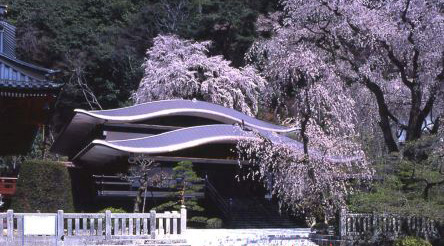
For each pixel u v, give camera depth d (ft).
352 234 68.28
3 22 76.54
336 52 83.66
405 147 68.85
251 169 96.12
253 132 83.10
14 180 107.55
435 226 71.15
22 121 63.00
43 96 58.44
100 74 196.54
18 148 82.07
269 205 107.65
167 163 99.81
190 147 95.30
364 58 82.43
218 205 102.83
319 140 74.84
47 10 199.82
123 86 197.16
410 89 81.46
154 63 150.10
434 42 75.25
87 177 113.19
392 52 79.05
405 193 63.87
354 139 76.28
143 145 92.84
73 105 192.85
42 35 196.65
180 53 150.20
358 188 73.87
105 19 211.82
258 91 150.00
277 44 84.58
